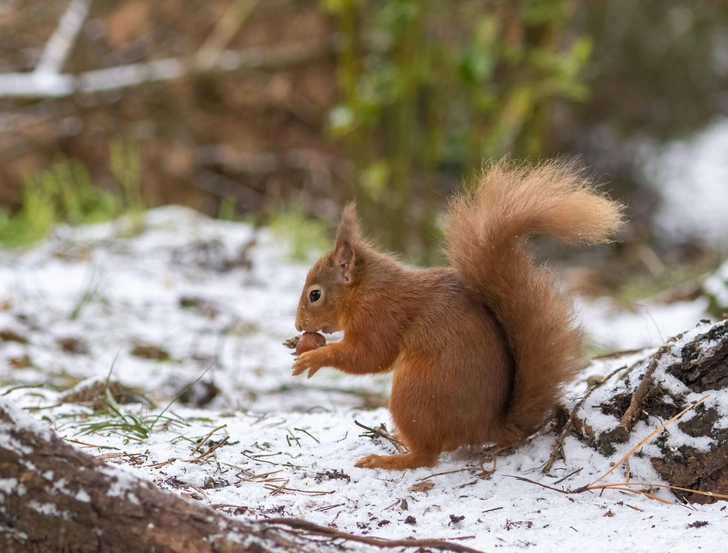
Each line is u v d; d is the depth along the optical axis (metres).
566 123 23.16
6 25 20.34
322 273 6.23
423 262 15.36
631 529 4.61
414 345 5.77
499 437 5.75
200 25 20.86
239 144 21.03
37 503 3.52
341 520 4.81
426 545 4.02
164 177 20.44
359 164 15.79
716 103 24.05
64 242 14.48
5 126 18.88
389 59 17.22
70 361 9.56
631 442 5.48
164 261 13.77
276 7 20.84
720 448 5.24
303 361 6.07
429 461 5.75
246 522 3.77
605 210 5.30
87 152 19.56
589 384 6.21
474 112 15.32
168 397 8.62
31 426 3.64
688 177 24.91
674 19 22.77
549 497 5.14
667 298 13.62
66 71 19.38
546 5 13.99
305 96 21.27
